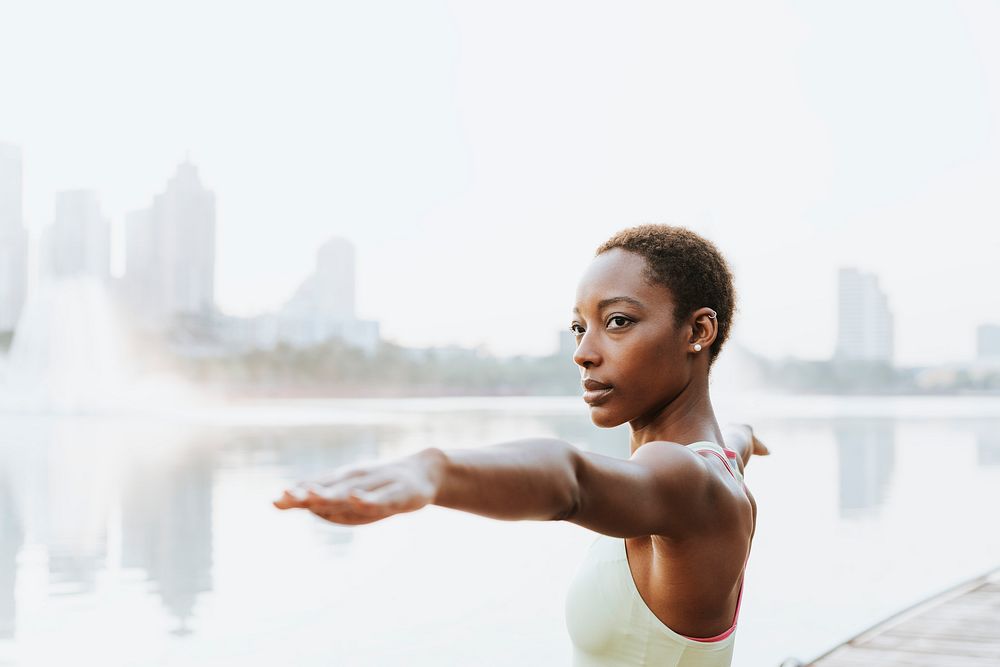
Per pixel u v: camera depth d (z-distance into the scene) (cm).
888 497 999
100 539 753
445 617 508
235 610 529
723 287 112
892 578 599
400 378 4688
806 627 480
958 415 2862
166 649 454
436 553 696
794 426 2244
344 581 602
